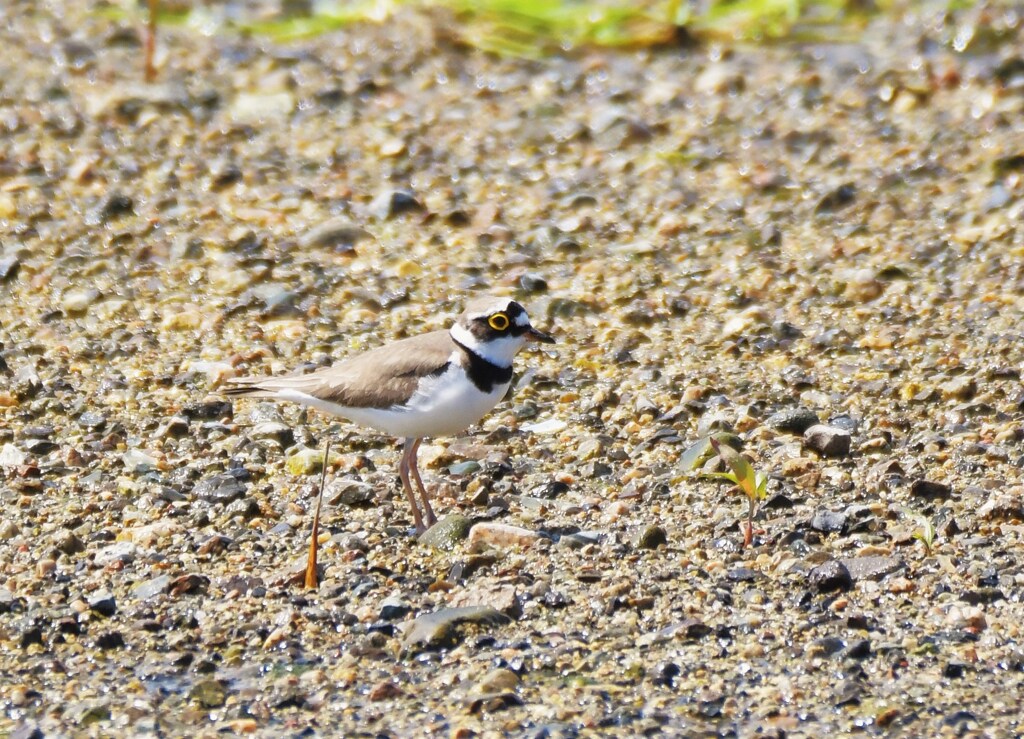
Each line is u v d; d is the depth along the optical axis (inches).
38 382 533.0
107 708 346.3
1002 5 904.3
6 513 443.2
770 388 532.4
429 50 885.2
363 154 746.2
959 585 392.2
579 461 485.1
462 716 341.1
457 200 697.0
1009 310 579.8
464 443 495.5
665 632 373.1
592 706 343.3
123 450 490.0
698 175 721.0
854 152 736.3
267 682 357.7
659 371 547.8
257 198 698.2
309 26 926.4
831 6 942.4
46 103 792.3
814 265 629.3
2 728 339.9
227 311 595.8
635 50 894.4
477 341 422.3
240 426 507.8
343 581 402.9
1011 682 350.0
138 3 956.0
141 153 740.0
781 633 373.4
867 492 452.4
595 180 717.3
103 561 412.8
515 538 419.5
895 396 521.0
